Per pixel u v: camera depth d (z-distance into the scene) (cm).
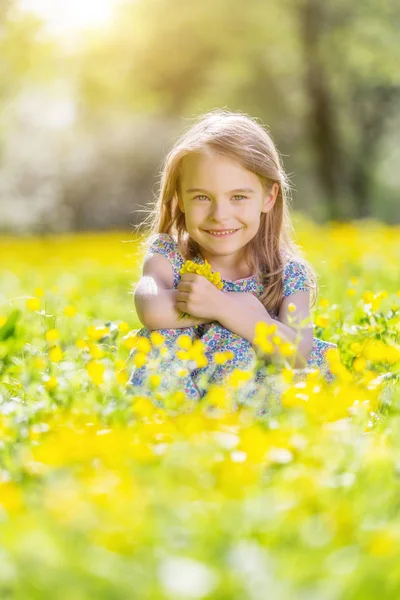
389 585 216
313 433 330
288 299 505
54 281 1391
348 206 3691
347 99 3906
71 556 212
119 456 293
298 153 4259
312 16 3475
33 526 230
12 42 2711
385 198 5112
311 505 265
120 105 4344
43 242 2670
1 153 5106
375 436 364
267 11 3566
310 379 411
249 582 204
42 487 285
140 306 472
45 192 5259
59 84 4125
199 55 3762
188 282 461
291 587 204
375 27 3497
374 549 222
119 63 3809
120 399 411
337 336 566
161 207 523
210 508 248
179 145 504
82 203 5250
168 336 466
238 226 487
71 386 440
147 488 268
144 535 229
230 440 311
